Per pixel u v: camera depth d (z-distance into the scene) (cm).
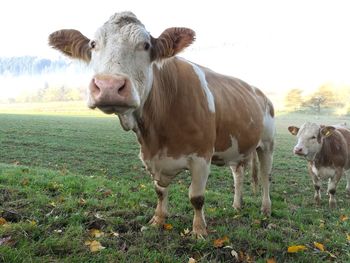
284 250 215
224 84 271
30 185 312
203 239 213
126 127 202
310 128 414
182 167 223
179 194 332
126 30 168
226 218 273
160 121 212
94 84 156
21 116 2098
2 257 166
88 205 263
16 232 196
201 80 236
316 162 409
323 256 213
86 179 364
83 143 877
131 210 257
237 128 263
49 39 189
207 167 228
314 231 260
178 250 202
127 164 597
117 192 317
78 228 211
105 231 217
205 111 225
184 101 217
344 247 230
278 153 884
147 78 176
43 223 219
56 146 792
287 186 494
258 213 298
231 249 205
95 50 170
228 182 482
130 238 210
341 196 470
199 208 229
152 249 199
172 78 214
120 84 153
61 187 314
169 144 217
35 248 181
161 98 208
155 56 182
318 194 408
